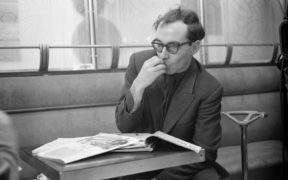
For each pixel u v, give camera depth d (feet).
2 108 8.23
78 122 8.93
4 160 1.86
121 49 10.46
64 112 8.84
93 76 9.31
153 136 4.53
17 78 8.48
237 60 12.41
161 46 5.77
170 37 5.71
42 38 9.48
